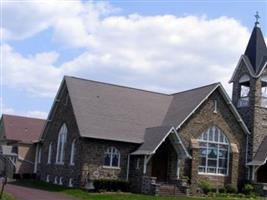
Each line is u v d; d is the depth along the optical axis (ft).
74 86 150.41
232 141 157.79
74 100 145.38
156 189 130.82
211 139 154.10
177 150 143.02
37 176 173.99
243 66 168.76
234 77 171.42
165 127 140.77
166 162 146.30
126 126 145.79
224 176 154.20
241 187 155.33
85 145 136.56
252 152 159.02
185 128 149.18
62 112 155.53
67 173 145.28
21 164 209.26
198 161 148.56
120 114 149.18
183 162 145.79
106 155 139.54
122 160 141.38
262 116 162.91
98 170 137.49
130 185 139.64
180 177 143.54
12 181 159.84
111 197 115.85
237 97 169.27
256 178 157.79
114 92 157.17
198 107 151.94
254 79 163.73
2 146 212.43
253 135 160.15
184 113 151.02
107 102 151.12
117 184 134.31
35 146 195.62
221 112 156.76
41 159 172.35
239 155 157.99
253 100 162.30
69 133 147.23
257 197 143.84
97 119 142.51
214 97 155.94
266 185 149.28
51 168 159.74
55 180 154.40
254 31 172.04
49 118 165.27
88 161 136.36
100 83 157.38
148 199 114.73
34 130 234.17
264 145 159.22
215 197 134.21
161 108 161.99
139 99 160.97
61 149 153.79
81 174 135.13
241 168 158.10
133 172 140.97
